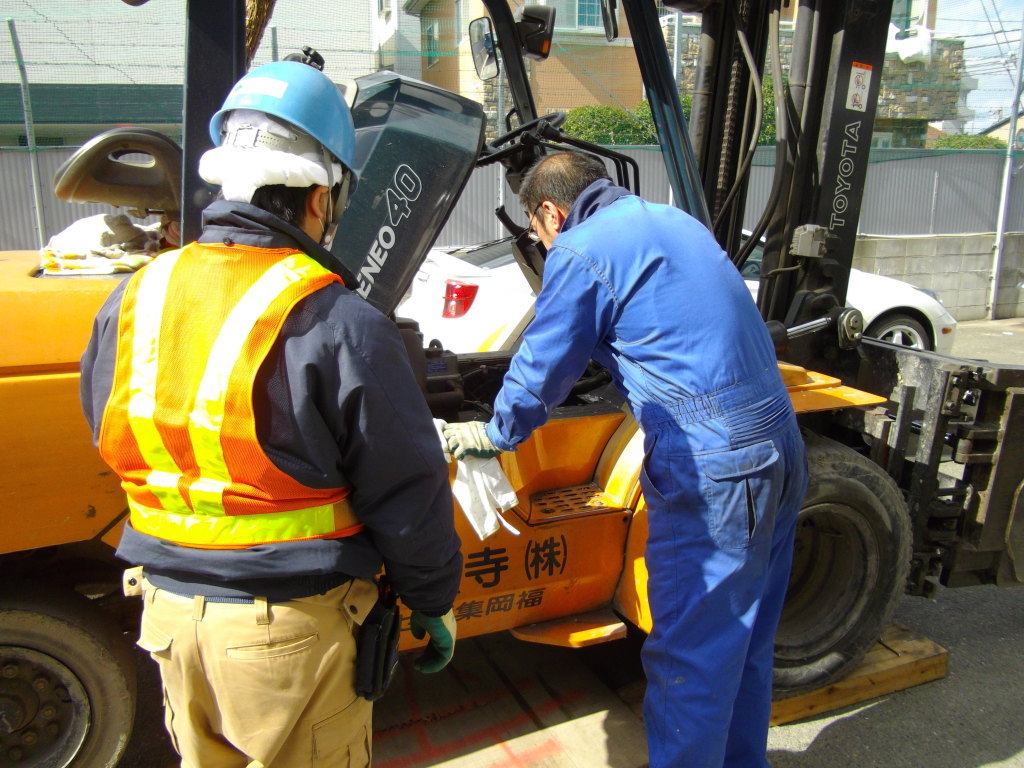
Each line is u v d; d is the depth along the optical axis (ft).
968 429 9.59
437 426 6.86
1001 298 37.91
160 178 7.11
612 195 6.98
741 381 6.59
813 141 10.42
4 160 29.63
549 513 7.90
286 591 4.49
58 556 6.84
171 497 4.46
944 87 39.75
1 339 5.91
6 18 27.71
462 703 9.16
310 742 4.76
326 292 4.41
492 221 33.99
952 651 11.00
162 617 4.60
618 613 8.61
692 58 34.17
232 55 6.54
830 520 9.23
